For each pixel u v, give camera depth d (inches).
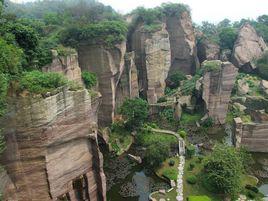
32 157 1119.6
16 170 1106.1
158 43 2662.4
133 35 2765.7
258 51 3459.6
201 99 2615.7
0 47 1099.9
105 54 2118.6
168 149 1913.1
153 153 1828.2
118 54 2185.0
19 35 1398.9
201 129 2384.4
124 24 2500.0
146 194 1649.9
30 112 1077.1
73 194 1306.6
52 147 1165.7
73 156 1280.8
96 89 2123.5
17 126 1072.2
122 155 2038.6
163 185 1692.9
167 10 3041.3
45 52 1632.6
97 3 2940.5
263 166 1897.1
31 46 1473.9
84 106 1266.0
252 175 1770.4
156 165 1839.3
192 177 1680.6
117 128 2252.7
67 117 1203.9
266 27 4156.0
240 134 2031.3
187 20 3159.5
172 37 3132.4
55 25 2442.2
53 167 1184.2
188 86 2837.1
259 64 3230.8
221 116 2465.6
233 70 2370.8
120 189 1695.4
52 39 2020.2
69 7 2738.7
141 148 2082.9
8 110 1049.5
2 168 1059.3
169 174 1742.1
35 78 1127.6
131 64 2450.8
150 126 2315.5
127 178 1795.0
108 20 2442.2
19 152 1096.8
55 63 1679.4
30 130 1089.4
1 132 1036.5
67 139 1222.9
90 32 2097.7
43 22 2506.2
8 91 1056.2
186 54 3171.8
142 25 2726.4
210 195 1566.2
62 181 1241.4
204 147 2111.2
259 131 2005.4
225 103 2437.3
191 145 2042.3
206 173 1694.1
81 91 1239.5
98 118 2220.7
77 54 2010.3
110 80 2172.7
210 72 2372.0
